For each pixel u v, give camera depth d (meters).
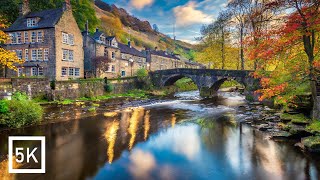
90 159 11.24
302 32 11.09
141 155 11.77
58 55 34.47
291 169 9.91
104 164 10.66
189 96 40.56
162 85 47.28
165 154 11.91
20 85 24.52
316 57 12.69
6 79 23.38
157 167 10.34
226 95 41.69
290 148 12.05
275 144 12.80
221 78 37.50
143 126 17.97
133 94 39.38
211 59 51.97
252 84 32.41
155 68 68.81
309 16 10.68
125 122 19.39
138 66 60.12
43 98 27.39
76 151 12.30
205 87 39.91
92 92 33.19
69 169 10.14
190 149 12.60
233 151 12.16
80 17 58.31
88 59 43.00
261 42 12.49
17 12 43.50
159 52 75.19
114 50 48.62
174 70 45.16
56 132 15.85
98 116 21.84
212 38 51.47
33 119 17.48
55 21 34.25
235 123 18.41
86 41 43.09
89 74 41.75
